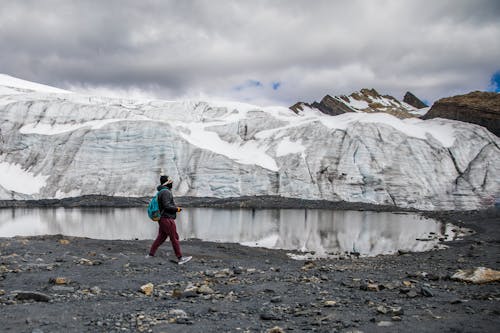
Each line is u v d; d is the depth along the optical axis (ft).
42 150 275.18
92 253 52.03
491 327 20.62
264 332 20.80
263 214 180.34
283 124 350.64
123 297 29.86
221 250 67.67
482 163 273.13
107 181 261.03
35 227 122.21
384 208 221.05
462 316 23.02
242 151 310.86
